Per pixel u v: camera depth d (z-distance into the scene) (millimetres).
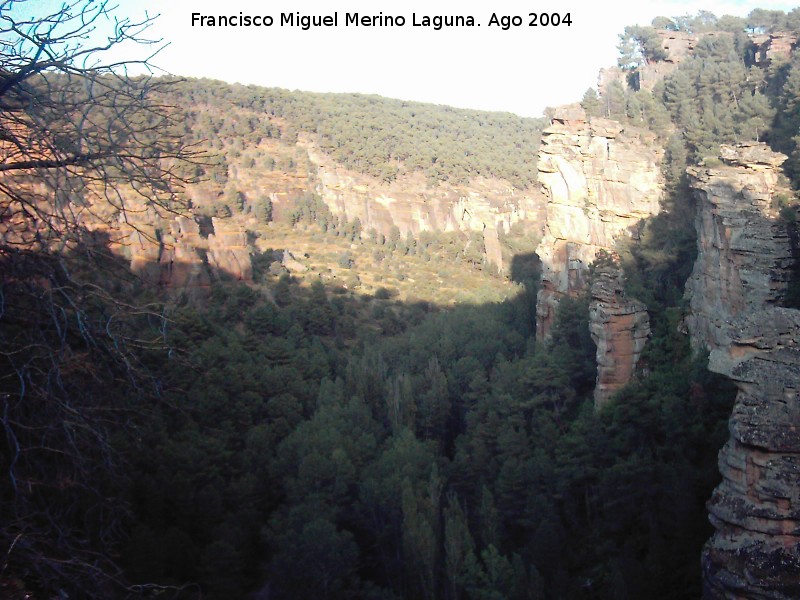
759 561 21812
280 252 120750
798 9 90938
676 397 42938
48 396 11367
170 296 73625
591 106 80062
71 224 13086
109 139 12875
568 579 36562
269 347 61938
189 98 172000
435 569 36750
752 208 43875
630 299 49969
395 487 39781
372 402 58344
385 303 108562
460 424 60750
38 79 14734
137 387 13078
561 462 44219
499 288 120188
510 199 162375
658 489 38250
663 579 33406
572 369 56250
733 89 72875
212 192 142000
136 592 12500
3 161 12906
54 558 11266
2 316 11734
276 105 188875
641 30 103750
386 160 174625
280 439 48062
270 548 37500
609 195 71750
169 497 35469
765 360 23609
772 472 22266
